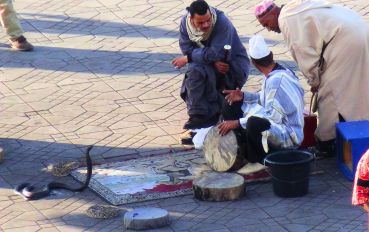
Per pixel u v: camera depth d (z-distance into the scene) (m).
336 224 17.81
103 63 26.67
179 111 23.59
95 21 29.66
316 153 20.81
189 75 21.81
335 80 20.11
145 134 22.42
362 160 14.11
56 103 24.34
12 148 22.03
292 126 19.69
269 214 18.36
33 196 19.56
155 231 17.94
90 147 19.95
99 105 24.11
